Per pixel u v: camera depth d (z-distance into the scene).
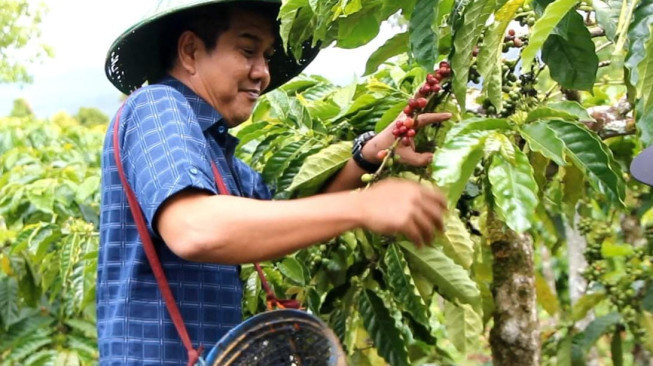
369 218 2.00
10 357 4.94
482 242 3.32
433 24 2.29
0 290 5.05
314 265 3.02
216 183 2.27
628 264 4.11
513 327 3.35
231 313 2.37
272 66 2.96
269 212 2.00
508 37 2.50
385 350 2.91
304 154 2.86
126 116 2.27
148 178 2.11
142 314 2.28
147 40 2.61
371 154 2.67
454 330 3.02
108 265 2.33
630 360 6.26
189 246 2.01
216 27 2.42
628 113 3.13
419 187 2.04
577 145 2.29
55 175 5.19
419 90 2.45
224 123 2.47
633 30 2.01
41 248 4.36
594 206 4.51
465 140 2.19
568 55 2.45
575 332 4.22
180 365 2.27
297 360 2.22
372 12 2.60
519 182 2.16
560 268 6.24
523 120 2.39
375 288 2.97
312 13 2.60
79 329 5.02
